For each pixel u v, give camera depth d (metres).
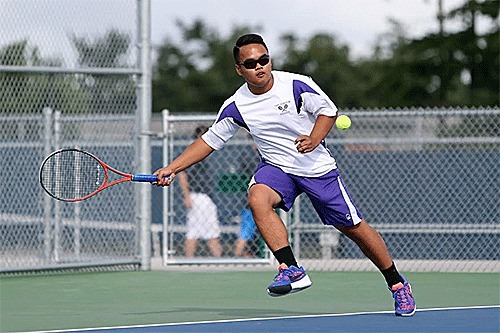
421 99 61.81
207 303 17.78
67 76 22.75
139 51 22.28
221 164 25.28
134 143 22.44
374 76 91.06
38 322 15.77
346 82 94.88
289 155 14.85
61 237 22.72
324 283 20.48
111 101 22.72
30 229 23.20
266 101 14.73
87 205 22.92
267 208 14.71
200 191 25.08
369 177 25.25
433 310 16.61
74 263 21.88
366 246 15.48
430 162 25.05
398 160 25.16
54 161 16.42
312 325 15.09
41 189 22.56
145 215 22.61
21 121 23.61
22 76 22.61
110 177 22.88
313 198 15.05
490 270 22.69
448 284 20.31
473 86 60.66
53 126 22.78
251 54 14.42
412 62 61.59
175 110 95.69
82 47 21.97
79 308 17.30
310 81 14.70
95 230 22.94
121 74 22.17
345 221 15.14
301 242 25.20
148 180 15.05
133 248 22.77
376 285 20.16
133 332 14.70
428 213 25.03
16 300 18.31
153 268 23.16
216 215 25.09
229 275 21.86
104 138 23.66
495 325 14.98
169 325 15.27
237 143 23.97
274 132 14.80
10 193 23.28
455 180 24.94
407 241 24.72
